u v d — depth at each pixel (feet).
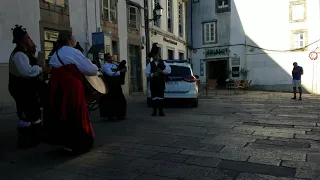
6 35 30.12
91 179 11.69
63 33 15.08
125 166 13.10
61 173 12.38
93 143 16.42
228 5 87.25
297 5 80.18
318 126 22.35
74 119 14.60
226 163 13.37
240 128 21.53
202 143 17.01
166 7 70.85
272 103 41.19
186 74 34.86
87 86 15.42
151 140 17.81
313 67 79.20
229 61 87.97
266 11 83.41
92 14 42.47
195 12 91.45
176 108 34.42
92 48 40.42
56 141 14.74
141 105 37.52
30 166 13.26
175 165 13.16
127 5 52.26
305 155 14.52
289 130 20.77
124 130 20.89
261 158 14.07
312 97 54.75
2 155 14.96
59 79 14.56
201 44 91.25
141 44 57.00
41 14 33.96
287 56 81.92
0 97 29.60
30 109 16.33
